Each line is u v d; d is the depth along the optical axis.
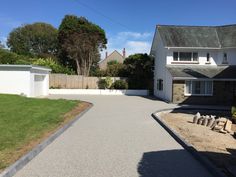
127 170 8.14
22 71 30.80
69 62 58.88
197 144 11.53
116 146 10.99
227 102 32.19
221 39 35.84
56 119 16.09
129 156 9.60
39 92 35.91
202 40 35.44
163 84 36.22
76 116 18.39
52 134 12.17
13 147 9.51
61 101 25.31
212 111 25.42
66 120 16.44
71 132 13.64
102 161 8.95
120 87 43.28
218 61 35.00
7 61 41.28
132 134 13.47
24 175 7.52
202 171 8.21
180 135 12.93
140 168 8.36
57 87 43.25
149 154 9.93
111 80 43.53
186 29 37.12
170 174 7.91
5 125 13.07
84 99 33.22
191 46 34.28
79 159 9.12
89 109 23.52
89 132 13.73
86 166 8.41
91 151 10.15
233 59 34.66
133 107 25.83
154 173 7.96
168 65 34.56
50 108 20.27
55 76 43.28
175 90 31.89
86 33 54.34
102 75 47.78
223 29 37.28
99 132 13.79
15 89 30.83
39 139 10.99
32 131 12.28
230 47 34.19
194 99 32.06
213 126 16.08
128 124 16.48
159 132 14.15
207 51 35.00
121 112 22.02
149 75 43.84
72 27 54.94
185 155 9.88
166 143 11.69
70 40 53.88
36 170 7.94
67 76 43.59
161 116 20.50
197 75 31.97
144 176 7.69
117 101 31.50
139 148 10.76
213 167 8.22
